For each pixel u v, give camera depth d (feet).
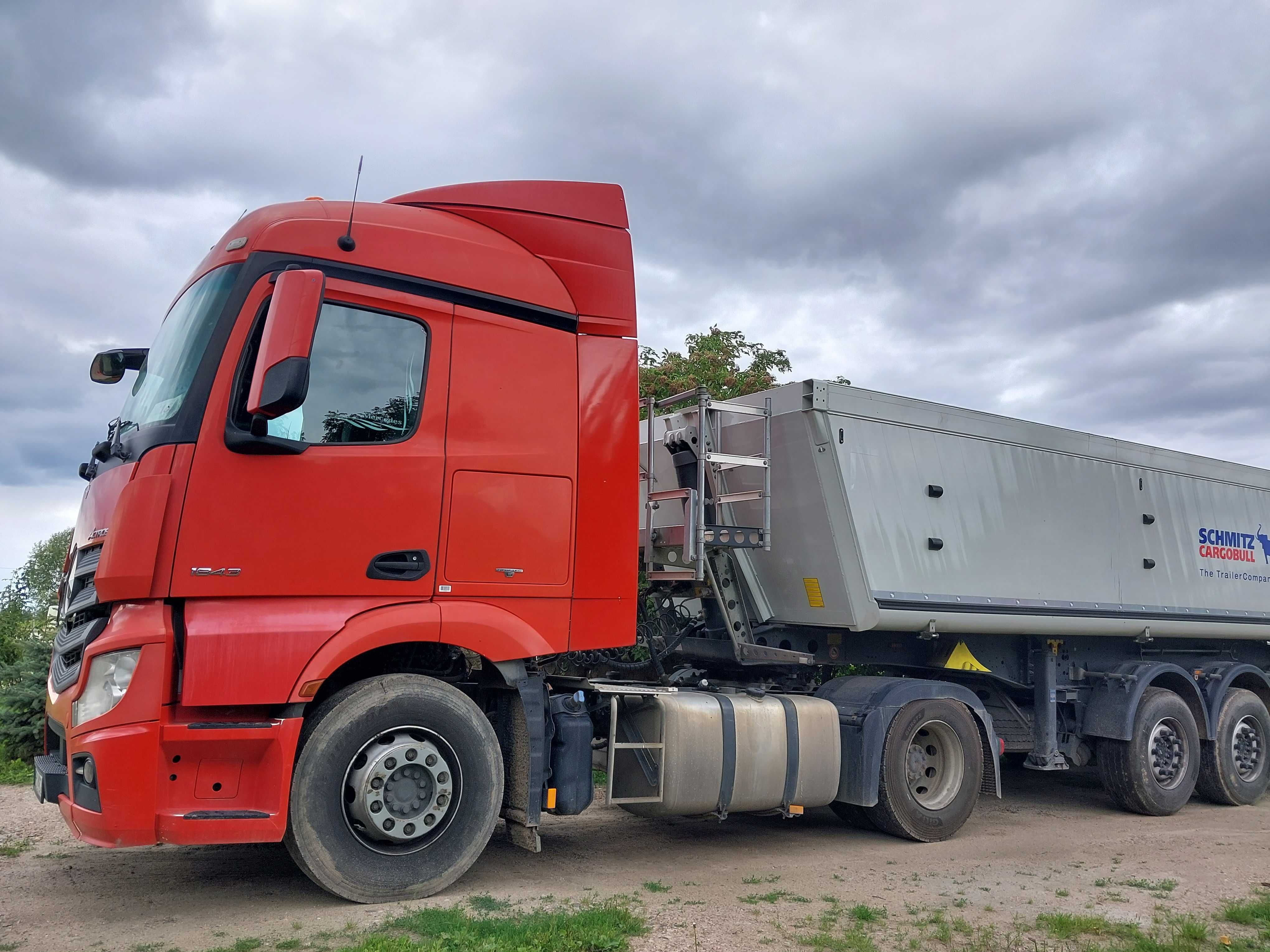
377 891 16.79
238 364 16.17
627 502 19.58
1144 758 29.66
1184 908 18.56
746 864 21.44
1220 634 34.37
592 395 19.43
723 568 25.14
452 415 17.84
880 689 24.23
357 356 17.15
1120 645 32.53
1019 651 30.40
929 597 25.32
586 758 19.17
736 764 21.26
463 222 19.20
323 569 16.37
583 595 18.81
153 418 16.43
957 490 26.40
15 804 25.84
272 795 15.80
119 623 15.37
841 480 23.62
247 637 15.65
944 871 21.16
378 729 16.88
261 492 16.03
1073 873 21.43
